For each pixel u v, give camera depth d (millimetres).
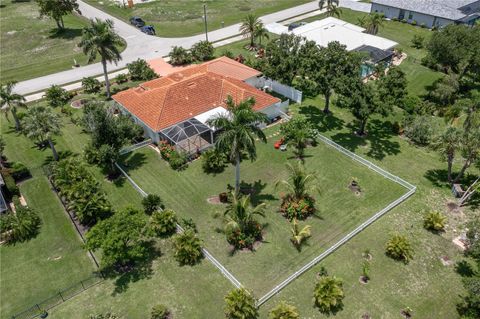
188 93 56656
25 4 116938
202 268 36531
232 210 38219
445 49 60406
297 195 42344
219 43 88000
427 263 36875
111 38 61219
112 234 33938
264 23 98438
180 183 47250
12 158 52719
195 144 51750
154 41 88750
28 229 40250
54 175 46375
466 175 47906
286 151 52656
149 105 55438
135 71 72500
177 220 41719
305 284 34875
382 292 34219
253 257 37531
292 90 63812
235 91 58094
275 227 40812
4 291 35062
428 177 47875
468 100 49844
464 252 37875
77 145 55188
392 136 55969
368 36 79562
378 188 46000
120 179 48312
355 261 37094
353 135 56031
